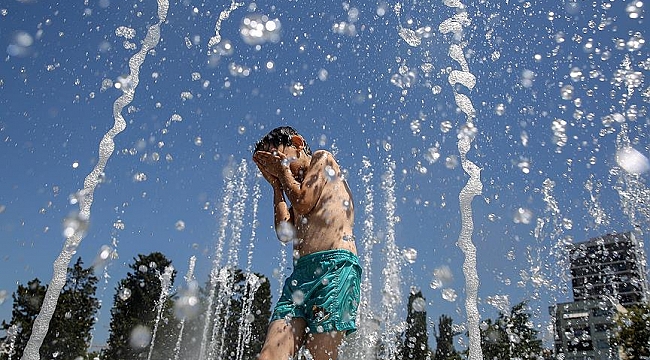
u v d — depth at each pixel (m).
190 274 4.75
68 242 2.43
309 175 2.23
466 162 3.06
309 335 1.96
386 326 3.27
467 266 2.78
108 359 11.68
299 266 2.09
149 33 3.52
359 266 2.15
